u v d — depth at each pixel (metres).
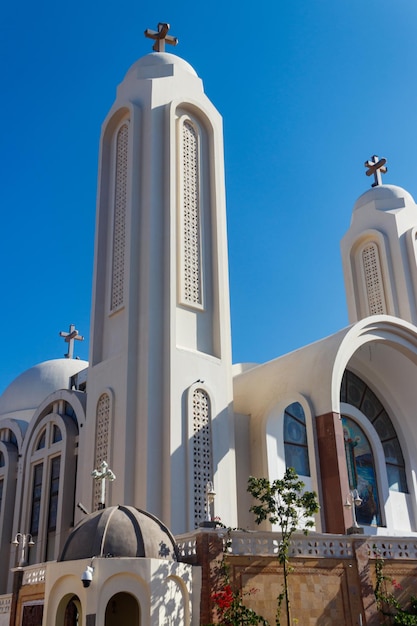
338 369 22.62
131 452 20.59
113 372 22.25
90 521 14.85
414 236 33.31
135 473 20.39
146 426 20.61
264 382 24.69
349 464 25.86
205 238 24.73
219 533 14.87
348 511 20.64
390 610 15.90
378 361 27.41
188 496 20.17
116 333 23.27
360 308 33.50
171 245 23.14
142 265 23.09
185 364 21.88
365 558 16.06
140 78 26.23
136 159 24.61
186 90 26.30
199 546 14.80
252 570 14.88
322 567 15.54
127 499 20.02
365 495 25.70
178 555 14.95
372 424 27.77
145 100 25.53
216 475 21.19
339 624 15.16
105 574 13.41
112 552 13.98
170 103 25.41
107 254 25.09
